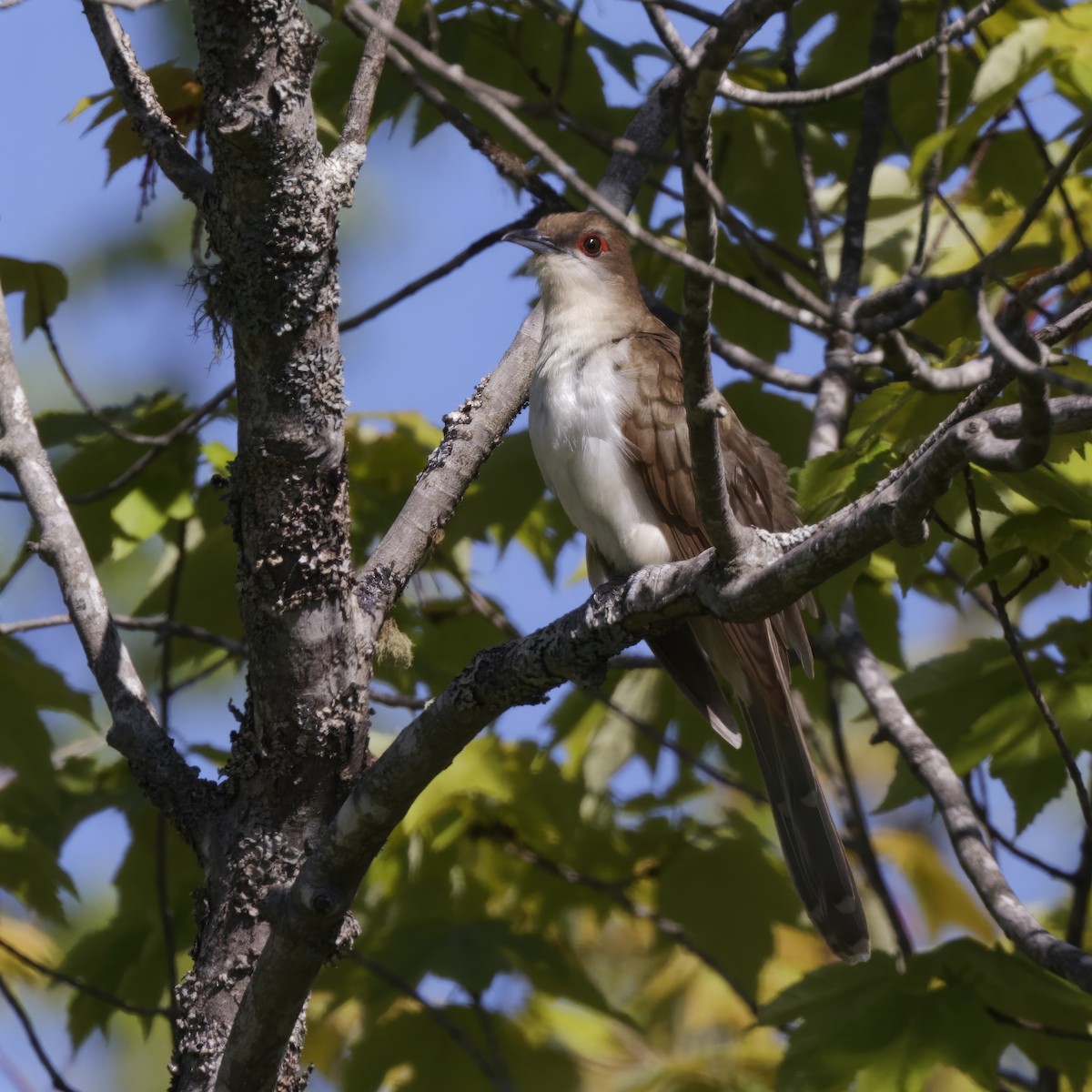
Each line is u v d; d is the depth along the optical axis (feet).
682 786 42.14
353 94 22.81
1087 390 15.58
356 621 23.34
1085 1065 28.12
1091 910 42.32
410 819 38.06
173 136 23.04
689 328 17.63
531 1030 39.09
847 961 29.01
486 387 27.53
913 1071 26.58
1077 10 21.21
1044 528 26.45
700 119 16.34
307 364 21.39
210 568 39.11
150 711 24.72
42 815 38.45
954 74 39.37
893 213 39.91
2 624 29.68
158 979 38.24
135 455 37.04
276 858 23.18
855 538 18.40
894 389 27.91
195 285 23.62
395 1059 35.88
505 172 33.12
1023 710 30.60
